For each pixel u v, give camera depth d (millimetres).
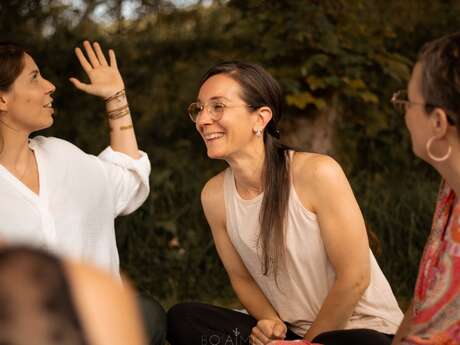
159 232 4938
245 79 2547
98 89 2814
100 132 6176
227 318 2812
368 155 6336
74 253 2510
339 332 2410
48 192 2492
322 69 5664
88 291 562
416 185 5316
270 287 2738
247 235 2684
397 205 4992
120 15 6992
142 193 2861
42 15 6637
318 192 2527
